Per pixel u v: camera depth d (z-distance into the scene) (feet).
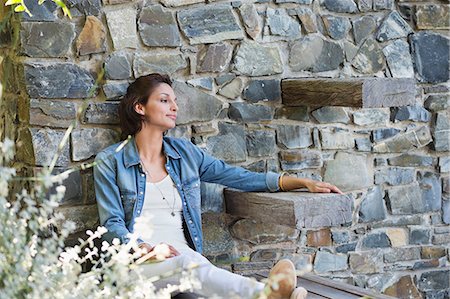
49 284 5.34
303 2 14.64
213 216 14.24
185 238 13.09
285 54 14.55
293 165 14.65
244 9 14.16
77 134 13.03
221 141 14.14
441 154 15.75
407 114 15.40
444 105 15.66
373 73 15.20
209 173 13.47
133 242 5.82
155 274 11.03
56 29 12.85
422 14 15.44
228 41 14.12
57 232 12.89
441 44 15.61
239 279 10.27
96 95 13.17
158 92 12.77
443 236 15.80
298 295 10.53
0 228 5.38
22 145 13.05
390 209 15.43
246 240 14.51
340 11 14.92
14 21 12.91
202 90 13.96
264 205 13.04
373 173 15.30
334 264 15.08
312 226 12.53
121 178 12.59
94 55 13.16
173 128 13.75
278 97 14.49
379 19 15.24
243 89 14.28
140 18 13.42
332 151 14.97
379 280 15.43
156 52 13.58
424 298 15.75
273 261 14.67
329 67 14.87
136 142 12.94
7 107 13.64
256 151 14.39
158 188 12.79
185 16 13.74
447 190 15.79
